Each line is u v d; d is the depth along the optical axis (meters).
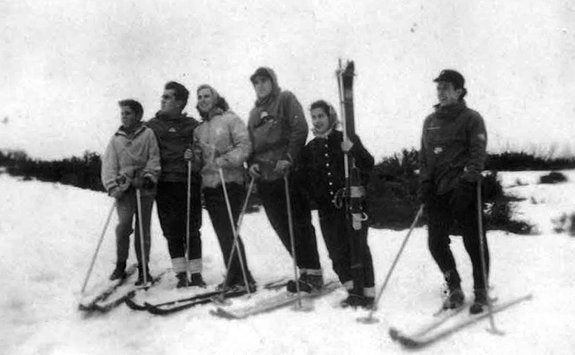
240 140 5.00
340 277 4.69
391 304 4.55
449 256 4.45
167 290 5.19
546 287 4.89
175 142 5.33
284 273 6.05
